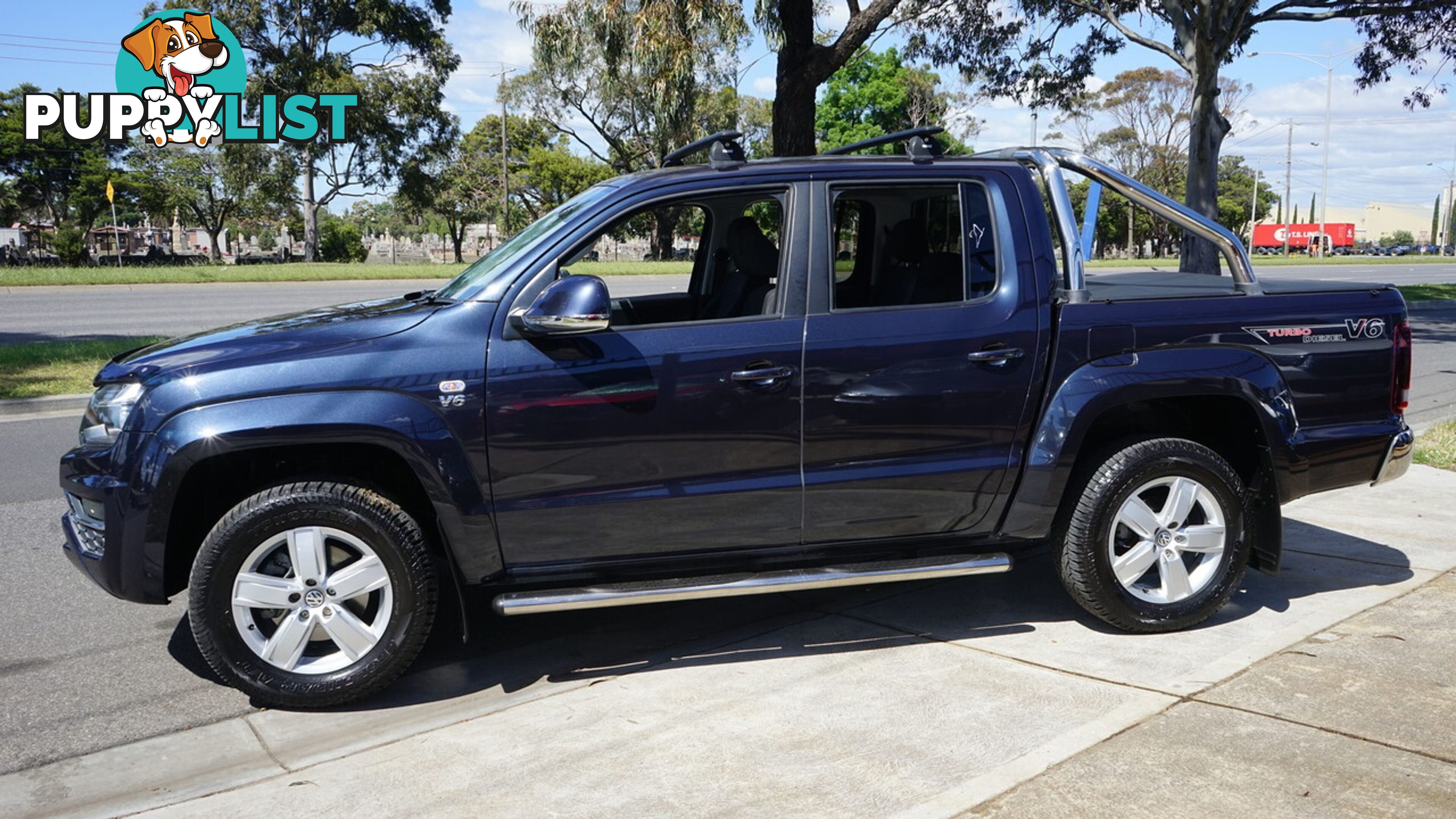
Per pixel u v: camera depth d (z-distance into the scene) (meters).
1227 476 4.19
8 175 64.50
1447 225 120.31
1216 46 17.48
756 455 3.84
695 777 3.08
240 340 3.72
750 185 3.96
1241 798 2.85
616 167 59.69
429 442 3.58
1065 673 3.83
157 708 3.79
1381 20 20.38
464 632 3.82
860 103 55.94
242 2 47.88
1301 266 48.62
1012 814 2.79
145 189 64.56
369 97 49.69
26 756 3.42
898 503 4.02
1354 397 4.37
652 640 4.38
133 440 3.54
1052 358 4.07
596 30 16.19
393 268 35.94
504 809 2.93
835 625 4.48
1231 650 4.04
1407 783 2.91
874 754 3.20
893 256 4.17
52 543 5.95
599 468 3.73
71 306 22.30
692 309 4.80
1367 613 4.34
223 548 3.53
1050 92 22.61
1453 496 6.48
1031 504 4.10
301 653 3.69
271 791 3.12
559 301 3.55
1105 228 69.94
